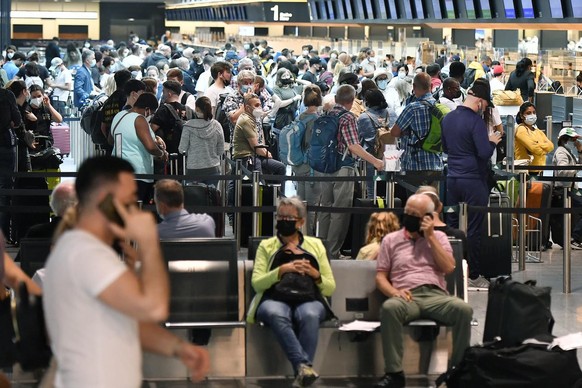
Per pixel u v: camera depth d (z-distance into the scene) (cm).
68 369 544
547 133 1877
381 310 952
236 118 1811
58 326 547
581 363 1009
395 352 948
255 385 965
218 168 1597
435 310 959
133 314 536
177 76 2002
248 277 1003
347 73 1998
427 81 1419
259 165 1638
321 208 1240
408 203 991
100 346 542
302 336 939
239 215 1505
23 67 3122
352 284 1007
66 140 2448
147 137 1427
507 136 1512
